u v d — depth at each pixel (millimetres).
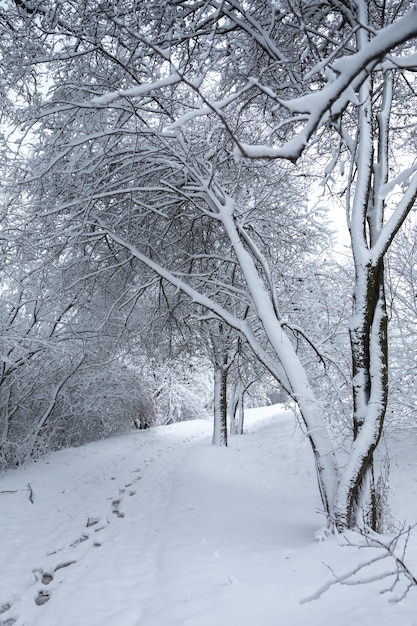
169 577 4336
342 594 3287
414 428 10375
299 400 5629
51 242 8328
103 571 5012
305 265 10891
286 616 3074
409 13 1424
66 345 11523
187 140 7340
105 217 8211
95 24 5488
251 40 6004
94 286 9297
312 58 5523
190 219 8414
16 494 8625
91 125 6770
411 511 7383
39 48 5828
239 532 5730
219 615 3268
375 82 6449
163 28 5746
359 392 5289
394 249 10602
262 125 7133
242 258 6426
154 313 9258
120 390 18531
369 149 5258
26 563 5562
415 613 2707
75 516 7855
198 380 28344
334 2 5012
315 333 9672
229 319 6633
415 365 10055
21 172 7621
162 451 15984
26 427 12742
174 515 7102
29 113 6449
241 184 8656
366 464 5012
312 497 8719
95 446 16078
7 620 4230
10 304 10305
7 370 10523
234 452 13891
